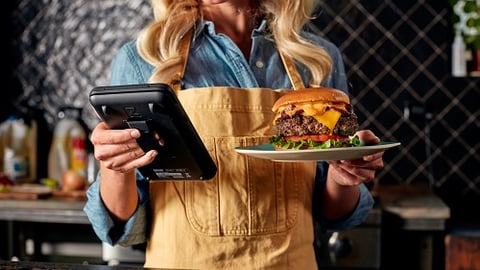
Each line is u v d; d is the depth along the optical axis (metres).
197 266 1.45
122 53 1.54
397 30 2.90
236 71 1.52
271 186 1.47
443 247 2.50
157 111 1.21
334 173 1.47
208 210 1.45
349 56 2.93
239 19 1.57
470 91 2.88
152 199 1.50
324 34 2.94
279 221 1.47
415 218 2.37
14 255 2.65
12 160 3.04
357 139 1.35
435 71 2.89
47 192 2.70
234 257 1.45
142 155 1.30
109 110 1.24
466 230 2.42
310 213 1.54
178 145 1.28
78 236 2.75
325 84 1.58
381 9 2.91
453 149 2.90
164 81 1.47
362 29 2.92
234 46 1.52
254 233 1.45
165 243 1.47
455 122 2.89
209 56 1.53
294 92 1.46
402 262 2.49
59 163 3.03
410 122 2.91
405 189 2.81
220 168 1.46
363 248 2.36
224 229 1.45
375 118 2.92
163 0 1.54
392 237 2.50
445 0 2.87
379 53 2.91
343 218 1.59
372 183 2.66
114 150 1.27
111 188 1.41
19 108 3.16
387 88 2.92
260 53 1.55
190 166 1.33
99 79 3.09
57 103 3.13
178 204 1.46
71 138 3.03
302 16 1.57
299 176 1.51
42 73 3.14
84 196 2.69
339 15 2.93
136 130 1.25
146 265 1.51
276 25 1.55
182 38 1.52
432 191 2.81
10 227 2.63
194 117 1.47
